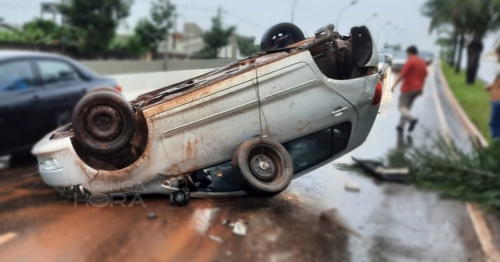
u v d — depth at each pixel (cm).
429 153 594
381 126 662
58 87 566
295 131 434
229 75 420
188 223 389
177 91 439
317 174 563
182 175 417
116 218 392
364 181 542
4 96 508
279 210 434
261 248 351
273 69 420
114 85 637
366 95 458
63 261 315
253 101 415
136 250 336
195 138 408
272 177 410
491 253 366
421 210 459
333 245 365
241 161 399
